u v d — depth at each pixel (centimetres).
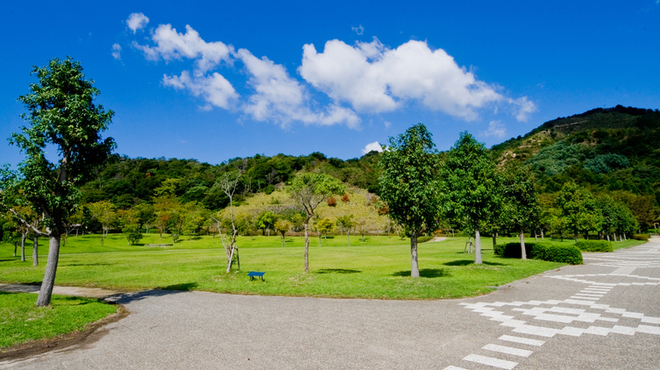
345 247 5625
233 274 2080
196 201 10125
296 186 2059
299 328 898
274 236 7656
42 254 4559
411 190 1619
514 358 644
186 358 695
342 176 12406
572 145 16038
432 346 724
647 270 2106
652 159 13238
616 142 15525
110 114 1359
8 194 1170
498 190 2262
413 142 1706
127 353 744
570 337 771
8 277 2202
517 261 2597
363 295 1347
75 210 1299
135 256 4072
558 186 10650
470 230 2302
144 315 1132
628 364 605
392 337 794
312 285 1619
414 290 1405
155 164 14362
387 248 5225
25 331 925
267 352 713
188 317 1079
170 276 2159
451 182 2275
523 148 18975
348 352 698
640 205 8219
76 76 1302
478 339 765
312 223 8112
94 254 4441
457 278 1775
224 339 820
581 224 4428
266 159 15150
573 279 1741
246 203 10194
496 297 1286
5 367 682
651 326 855
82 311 1145
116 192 10938
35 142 1198
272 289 1558
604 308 1070
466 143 2323
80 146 1304
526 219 2689
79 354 752
